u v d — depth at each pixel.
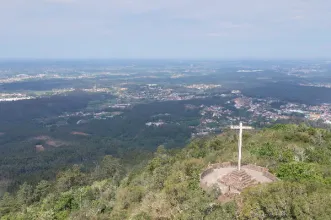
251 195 22.52
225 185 29.70
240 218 20.98
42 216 45.00
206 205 22.84
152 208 26.86
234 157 39.31
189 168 36.06
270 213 20.50
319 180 28.56
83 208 43.34
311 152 42.22
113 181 61.59
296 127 59.19
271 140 50.47
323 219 18.98
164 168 40.75
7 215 53.31
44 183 67.62
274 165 35.62
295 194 21.73
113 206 39.59
